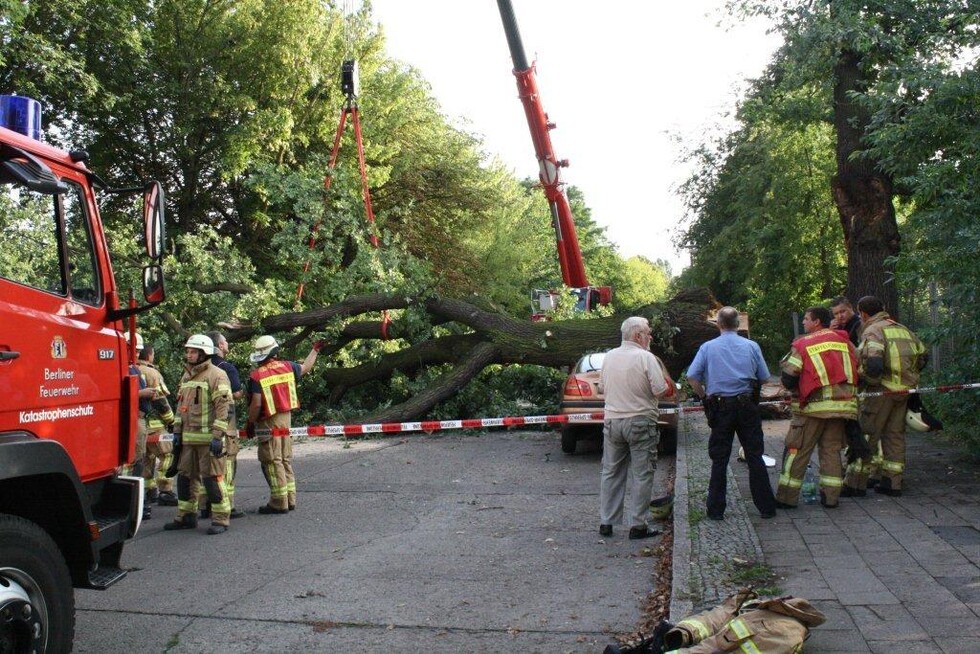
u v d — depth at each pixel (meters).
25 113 4.91
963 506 7.43
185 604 5.95
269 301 17.52
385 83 32.22
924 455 10.12
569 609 5.63
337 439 14.64
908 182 8.85
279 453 8.95
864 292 14.02
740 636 4.19
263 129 27.11
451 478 10.71
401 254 17.05
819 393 7.55
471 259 37.25
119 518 5.06
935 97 9.48
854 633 4.59
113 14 23.67
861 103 10.53
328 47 29.22
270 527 8.34
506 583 6.25
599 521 8.16
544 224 47.72
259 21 27.70
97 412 5.00
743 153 31.44
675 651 4.21
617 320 14.97
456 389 15.30
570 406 11.89
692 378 7.44
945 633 4.53
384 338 16.95
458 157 36.94
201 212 30.16
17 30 19.91
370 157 31.11
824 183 28.28
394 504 9.26
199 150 28.47
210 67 27.62
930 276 9.02
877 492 8.17
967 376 8.82
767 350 30.80
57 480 4.43
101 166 27.91
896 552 6.08
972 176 8.62
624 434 7.38
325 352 17.28
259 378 8.90
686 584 5.60
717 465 7.36
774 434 12.66
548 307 17.81
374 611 5.70
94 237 5.12
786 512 7.55
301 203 18.08
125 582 6.52
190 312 17.27
